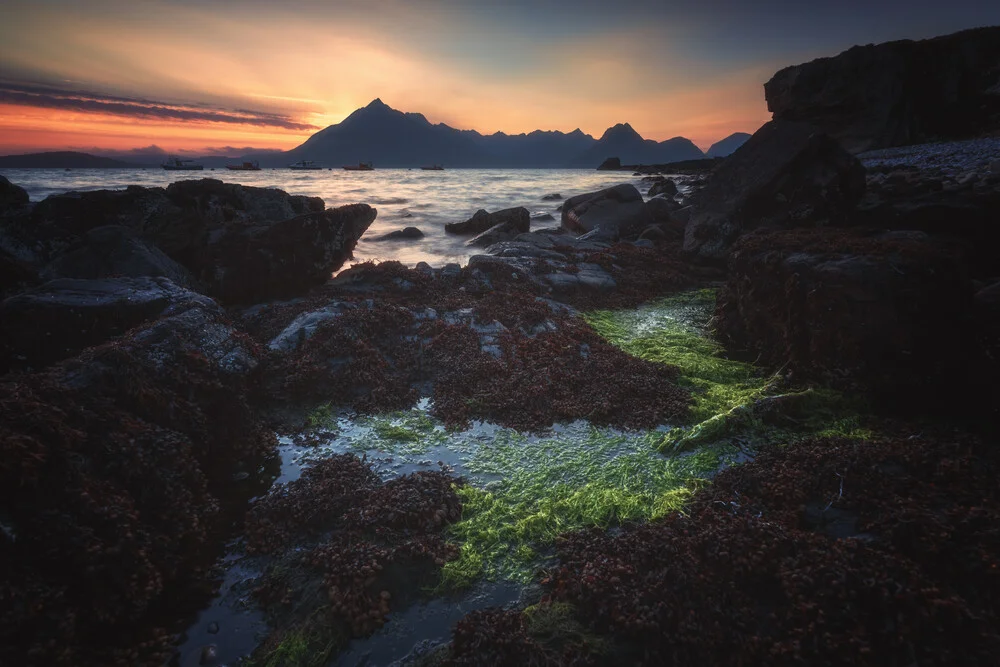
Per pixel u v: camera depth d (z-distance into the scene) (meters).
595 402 8.34
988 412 7.52
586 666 3.88
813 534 4.86
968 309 8.09
